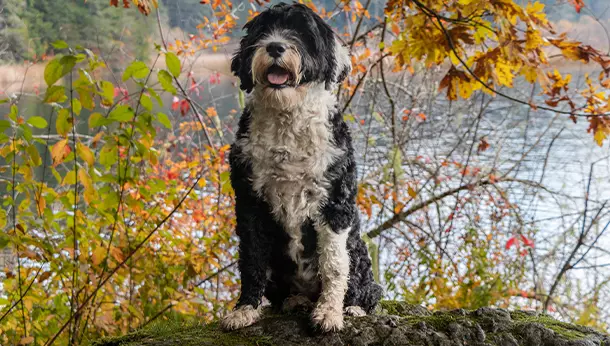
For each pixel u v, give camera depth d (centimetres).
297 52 289
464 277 621
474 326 286
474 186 673
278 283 332
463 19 357
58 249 402
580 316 627
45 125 371
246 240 309
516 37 356
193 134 754
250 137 297
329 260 305
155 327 346
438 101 842
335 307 300
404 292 630
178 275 493
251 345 289
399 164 649
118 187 427
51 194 396
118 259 397
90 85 354
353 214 312
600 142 414
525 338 282
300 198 299
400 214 663
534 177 765
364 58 601
